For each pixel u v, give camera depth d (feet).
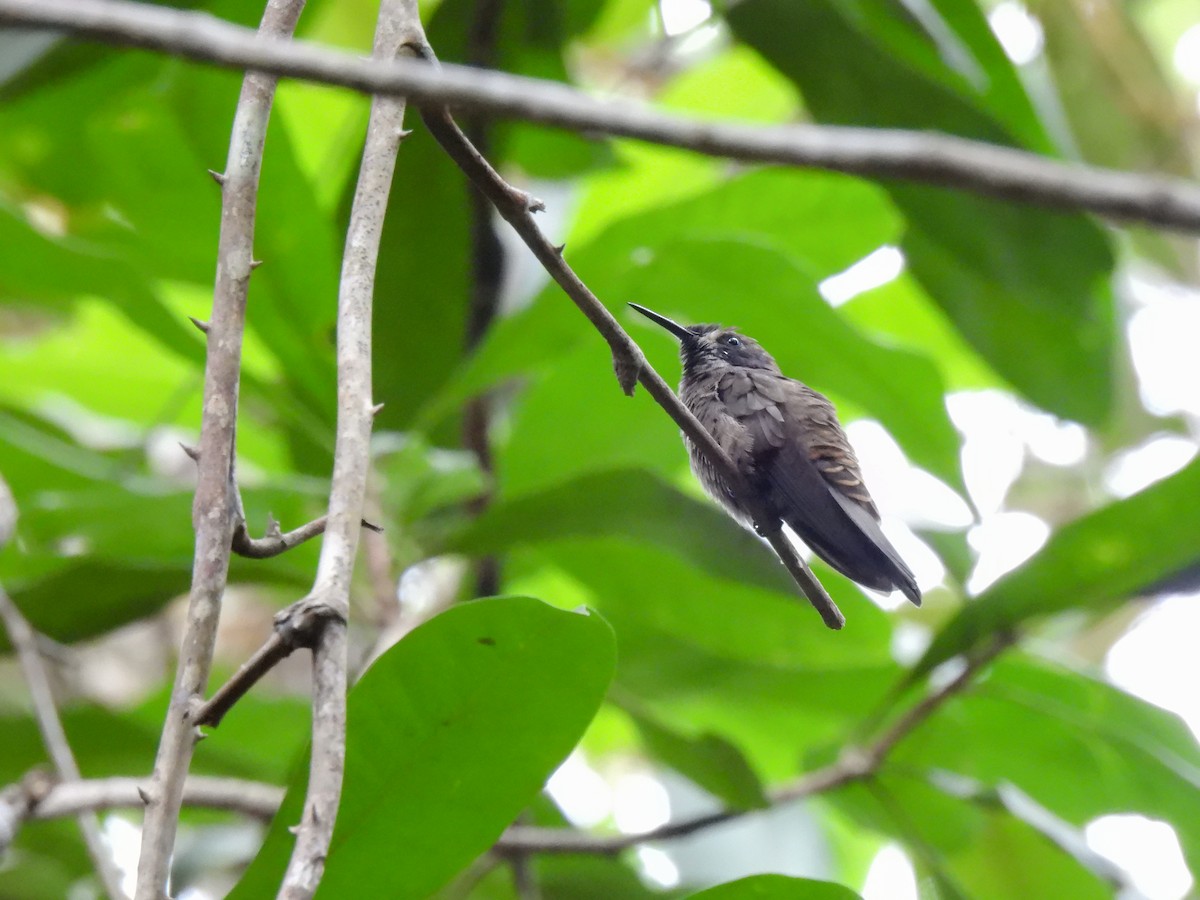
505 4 22.43
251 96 12.18
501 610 12.40
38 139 22.43
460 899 21.86
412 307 21.68
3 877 24.00
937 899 20.34
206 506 10.66
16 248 20.21
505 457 22.95
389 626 19.35
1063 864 22.17
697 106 37.19
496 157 22.39
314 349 21.76
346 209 21.56
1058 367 24.02
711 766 19.39
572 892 23.61
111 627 20.80
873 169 6.11
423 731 12.63
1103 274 22.07
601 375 22.16
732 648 22.97
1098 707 20.95
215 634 10.30
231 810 18.99
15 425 21.95
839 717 23.21
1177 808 21.12
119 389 28.32
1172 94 26.27
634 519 18.99
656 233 23.08
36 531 19.57
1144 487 16.90
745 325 22.39
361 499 10.50
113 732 22.77
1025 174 5.85
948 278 23.72
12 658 21.17
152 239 23.18
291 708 24.49
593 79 38.01
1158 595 18.20
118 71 20.99
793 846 25.35
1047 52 26.35
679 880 24.53
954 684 19.35
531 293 25.41
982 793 19.88
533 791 12.69
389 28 12.29
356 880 12.56
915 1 21.94
